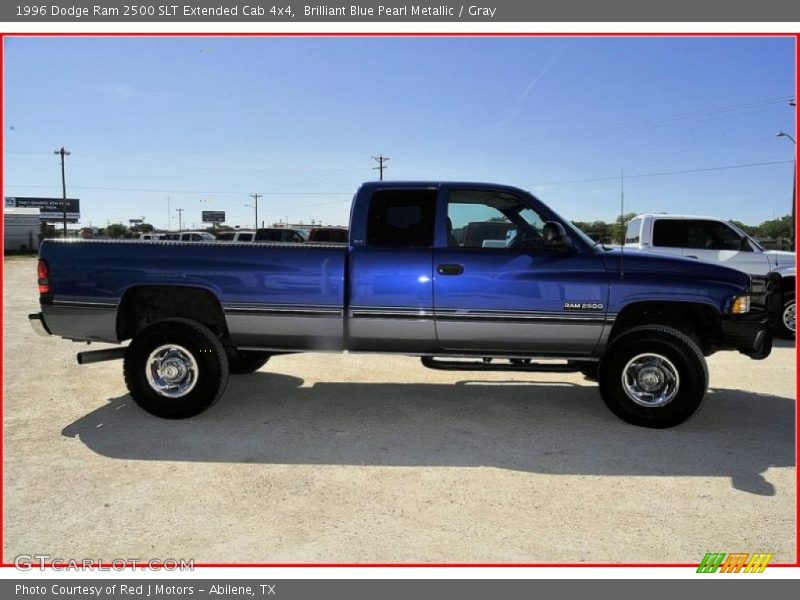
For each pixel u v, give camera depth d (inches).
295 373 279.9
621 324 210.2
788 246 1002.7
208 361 199.9
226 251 203.9
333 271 200.8
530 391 247.6
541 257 200.5
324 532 129.3
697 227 421.1
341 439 187.5
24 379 262.5
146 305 218.8
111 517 135.4
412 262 201.2
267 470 162.6
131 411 214.7
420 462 168.9
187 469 162.9
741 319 196.1
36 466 164.1
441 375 277.0
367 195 208.4
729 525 133.3
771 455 175.2
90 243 206.8
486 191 207.8
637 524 133.3
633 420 198.1
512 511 139.2
